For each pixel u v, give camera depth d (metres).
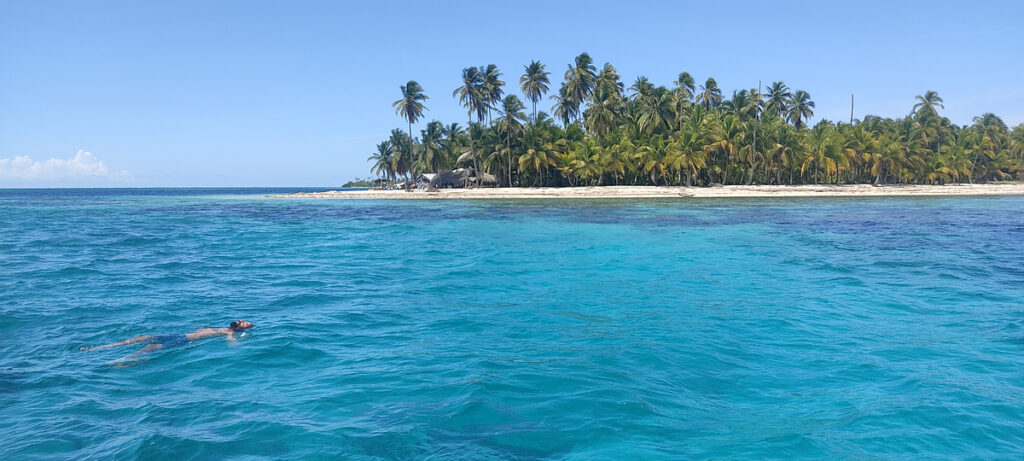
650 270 14.32
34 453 4.66
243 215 41.81
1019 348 7.46
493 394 5.91
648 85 75.00
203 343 8.04
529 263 15.70
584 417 5.35
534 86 72.88
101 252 19.27
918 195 65.75
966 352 7.31
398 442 4.84
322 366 6.97
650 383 6.27
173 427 5.19
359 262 16.39
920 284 12.16
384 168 94.38
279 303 10.77
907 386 6.13
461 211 41.69
